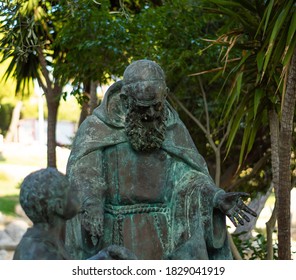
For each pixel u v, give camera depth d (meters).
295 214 20.11
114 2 16.27
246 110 11.69
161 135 7.23
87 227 6.82
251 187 16.27
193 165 7.31
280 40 10.76
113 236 7.22
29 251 5.46
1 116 44.22
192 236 6.87
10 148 38.44
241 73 10.98
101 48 13.75
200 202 7.03
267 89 11.59
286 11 10.37
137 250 7.20
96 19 13.53
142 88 6.98
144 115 7.08
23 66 16.59
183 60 13.45
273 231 14.16
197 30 13.77
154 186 7.30
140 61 7.14
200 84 13.85
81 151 7.21
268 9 10.26
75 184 7.05
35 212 5.50
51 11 15.62
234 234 14.42
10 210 22.25
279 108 11.80
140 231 7.24
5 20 15.03
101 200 7.14
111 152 7.29
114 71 13.90
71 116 44.25
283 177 11.14
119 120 7.32
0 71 30.69
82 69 14.27
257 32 10.98
